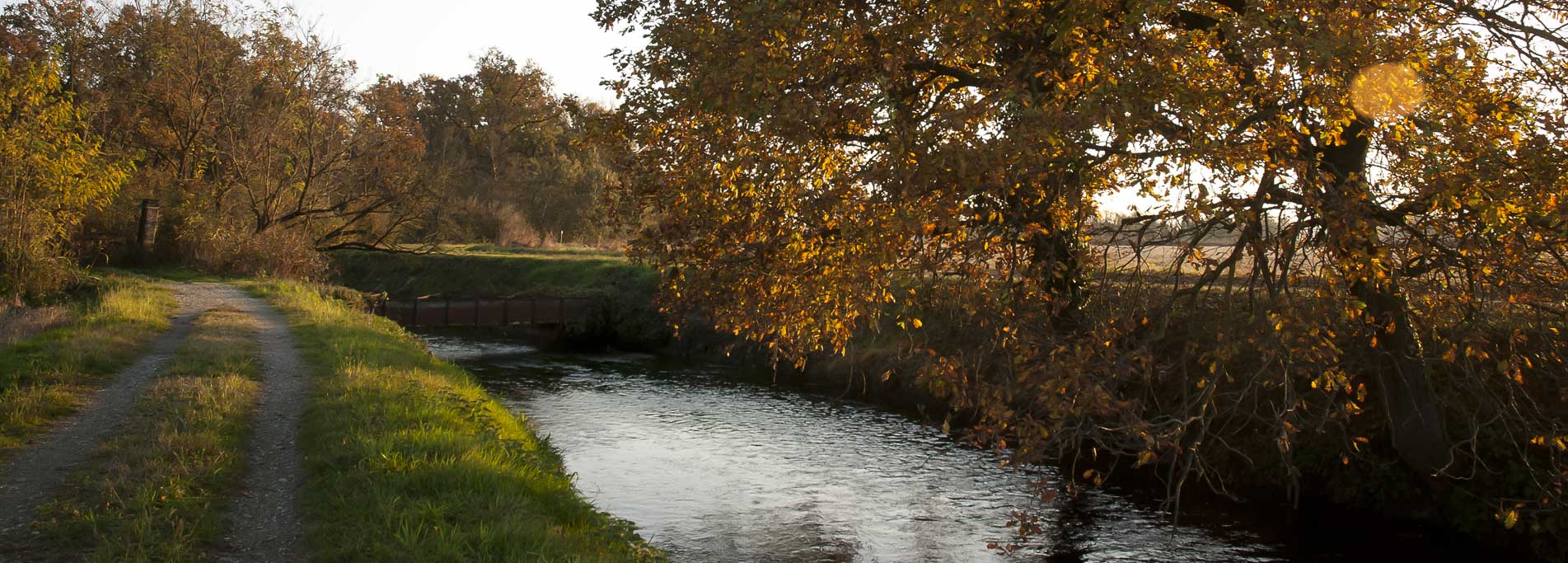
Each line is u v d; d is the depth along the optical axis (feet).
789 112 25.35
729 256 31.78
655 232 32.60
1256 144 22.44
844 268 28.48
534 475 29.37
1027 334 23.49
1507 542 37.22
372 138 134.41
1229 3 28.43
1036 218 25.67
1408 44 25.79
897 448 55.06
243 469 27.68
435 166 187.11
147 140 128.16
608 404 70.28
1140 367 23.94
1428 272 26.99
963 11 25.79
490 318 111.86
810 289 30.63
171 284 95.86
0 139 75.97
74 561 19.53
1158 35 25.32
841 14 28.25
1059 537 39.09
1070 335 23.88
